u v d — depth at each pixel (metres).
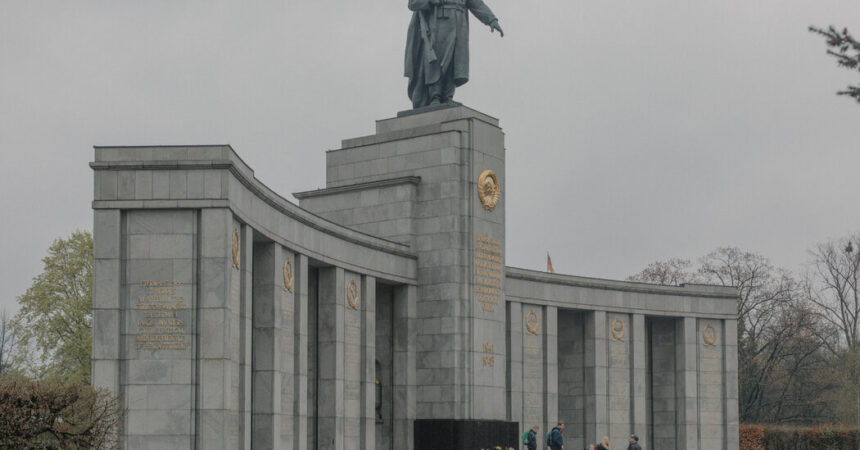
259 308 48.00
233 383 43.25
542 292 69.75
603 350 72.94
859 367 103.38
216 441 41.50
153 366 41.78
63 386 35.47
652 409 77.62
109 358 41.66
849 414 102.44
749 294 108.88
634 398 74.06
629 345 74.50
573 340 73.62
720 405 77.56
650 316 76.38
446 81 64.06
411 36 64.38
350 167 64.50
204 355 41.81
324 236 53.16
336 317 54.19
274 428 47.38
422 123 63.28
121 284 42.19
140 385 41.75
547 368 69.62
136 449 41.47
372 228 62.53
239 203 43.78
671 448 76.56
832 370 109.75
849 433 83.88
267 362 47.72
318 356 54.44
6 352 85.25
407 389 60.28
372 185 62.50
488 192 62.25
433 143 61.69
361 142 64.44
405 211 61.41
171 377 41.69
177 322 41.91
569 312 73.81
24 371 75.81
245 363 44.28
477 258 61.31
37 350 77.19
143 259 42.28
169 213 42.44
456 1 64.06
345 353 55.09
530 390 68.62
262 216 46.47
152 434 41.53
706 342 77.62
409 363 60.47
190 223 42.34
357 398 56.16
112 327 41.78
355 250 56.12
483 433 60.12
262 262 48.12
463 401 59.81
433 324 60.72
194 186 42.34
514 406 67.00
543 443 69.00
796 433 83.88
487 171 62.22
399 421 60.19
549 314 70.12
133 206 42.28
